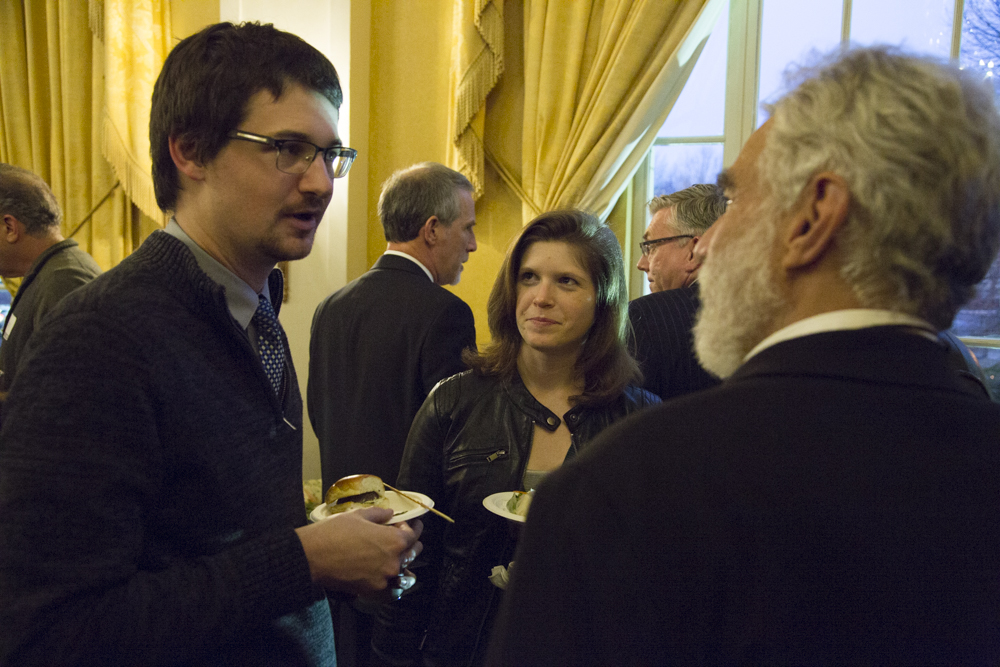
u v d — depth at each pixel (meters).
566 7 2.94
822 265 0.51
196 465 0.79
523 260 1.40
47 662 0.64
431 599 1.39
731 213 0.59
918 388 0.49
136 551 0.73
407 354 1.85
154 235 0.86
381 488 1.21
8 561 0.65
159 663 0.69
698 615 0.45
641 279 3.28
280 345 0.99
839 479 0.45
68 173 3.91
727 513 0.45
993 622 0.47
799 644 0.43
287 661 0.89
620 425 0.52
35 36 3.96
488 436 1.38
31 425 0.68
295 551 0.78
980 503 0.47
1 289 4.25
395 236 2.05
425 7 3.35
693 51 2.83
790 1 2.92
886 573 0.44
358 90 3.38
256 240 0.88
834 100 0.51
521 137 3.20
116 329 0.73
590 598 0.47
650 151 3.23
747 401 0.49
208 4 3.64
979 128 0.49
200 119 0.83
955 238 0.49
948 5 2.63
